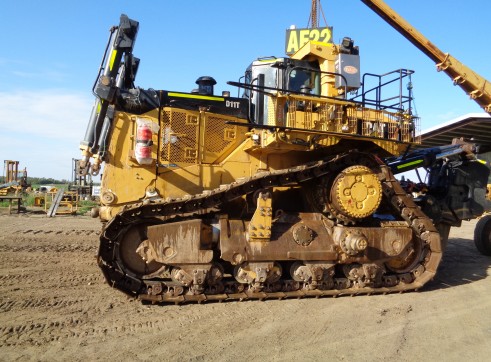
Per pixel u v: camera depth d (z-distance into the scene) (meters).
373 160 7.25
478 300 6.83
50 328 4.98
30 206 25.69
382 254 6.99
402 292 7.22
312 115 7.01
